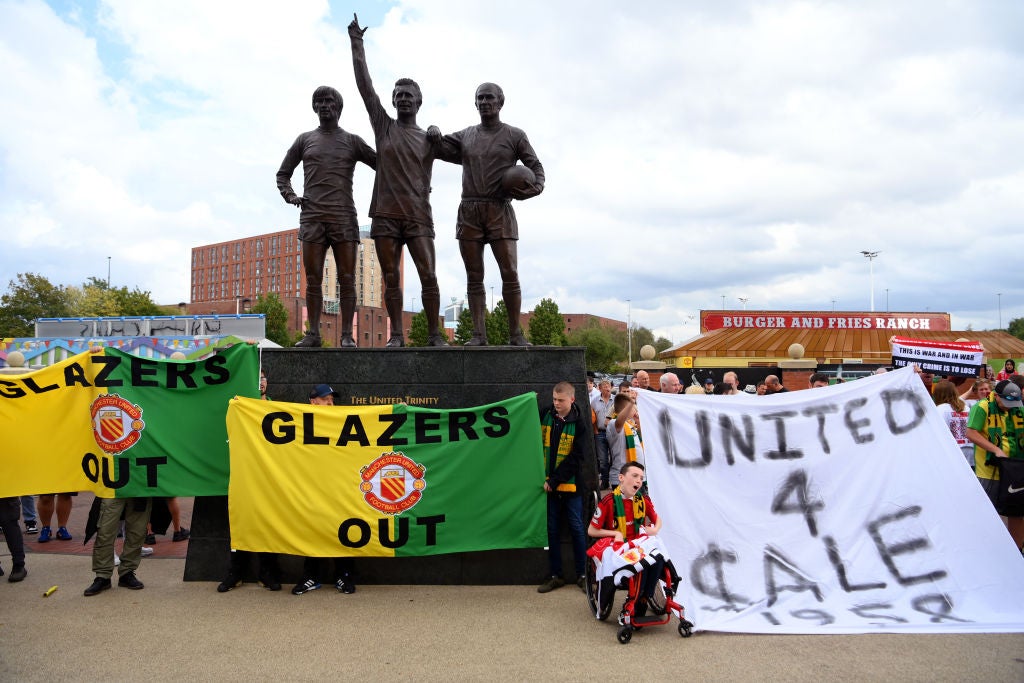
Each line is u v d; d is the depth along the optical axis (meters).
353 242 7.99
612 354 69.81
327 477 6.25
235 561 6.38
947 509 5.81
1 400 6.43
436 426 6.38
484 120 7.71
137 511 6.45
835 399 6.27
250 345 6.68
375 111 7.74
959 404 7.70
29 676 4.43
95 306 55.50
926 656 4.63
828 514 5.91
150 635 5.17
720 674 4.38
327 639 5.07
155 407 6.52
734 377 9.06
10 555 7.80
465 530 6.32
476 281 7.74
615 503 5.47
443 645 4.94
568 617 5.55
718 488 5.98
